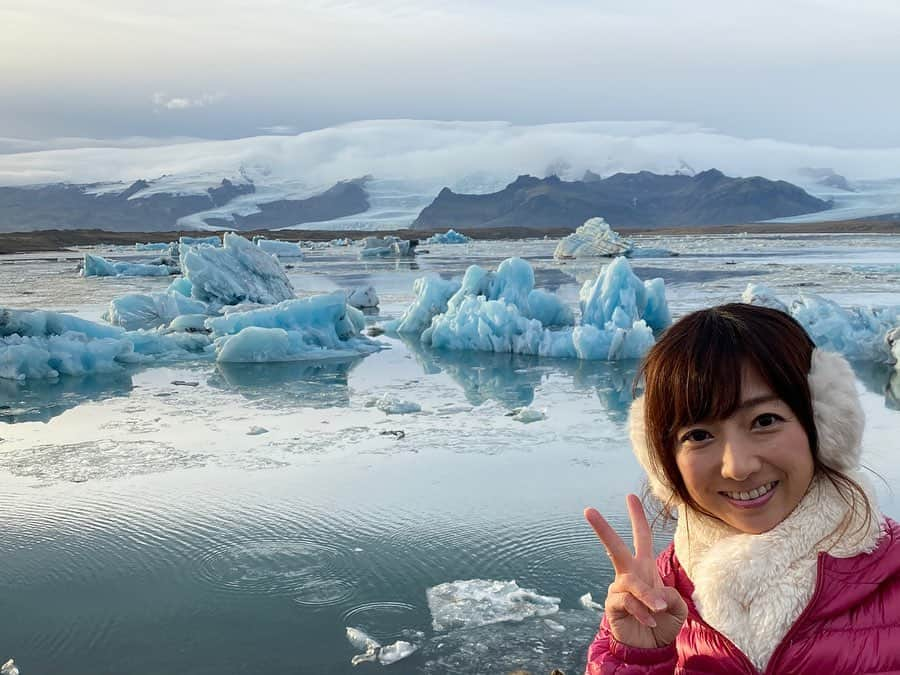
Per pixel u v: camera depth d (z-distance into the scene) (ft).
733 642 3.65
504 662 13.24
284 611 15.15
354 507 20.39
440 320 50.34
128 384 39.09
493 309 48.34
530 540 17.99
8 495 22.12
